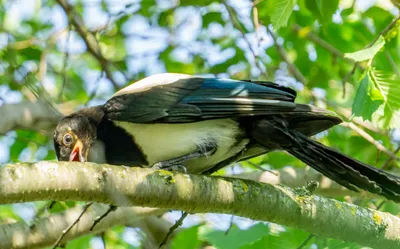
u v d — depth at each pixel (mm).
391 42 14672
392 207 12961
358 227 9656
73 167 8094
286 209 9312
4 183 7602
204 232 10867
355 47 16578
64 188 7945
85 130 11234
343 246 9891
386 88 9742
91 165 8258
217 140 10766
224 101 10562
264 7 14734
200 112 10625
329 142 15992
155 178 8602
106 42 17812
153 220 14023
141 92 10984
